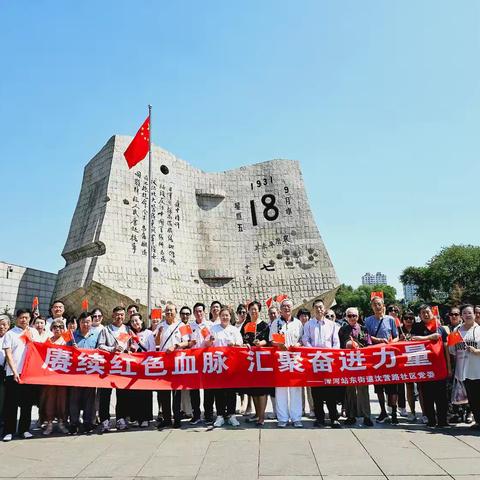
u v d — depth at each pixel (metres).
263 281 27.11
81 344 9.47
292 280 27.17
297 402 9.06
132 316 10.29
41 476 6.08
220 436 8.15
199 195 27.92
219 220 27.98
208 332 9.77
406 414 10.34
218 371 9.20
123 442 7.89
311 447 7.24
